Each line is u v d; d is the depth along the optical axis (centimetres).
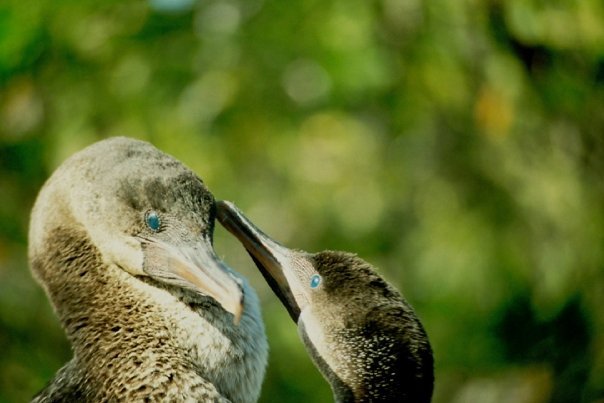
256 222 1495
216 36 1415
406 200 1544
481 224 1505
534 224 1478
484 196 1506
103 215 873
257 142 1440
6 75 1380
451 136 1507
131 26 1411
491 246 1500
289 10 1407
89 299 866
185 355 847
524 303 1516
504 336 1525
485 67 1352
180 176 880
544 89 1375
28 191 1404
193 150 1391
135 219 869
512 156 1434
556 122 1398
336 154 1502
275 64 1411
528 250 1491
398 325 872
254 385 869
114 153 888
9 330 1366
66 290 873
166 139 1385
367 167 1530
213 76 1406
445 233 1512
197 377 837
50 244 880
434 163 1525
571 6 1304
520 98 1359
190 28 1419
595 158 1411
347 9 1388
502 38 1350
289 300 914
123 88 1391
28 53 1378
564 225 1415
